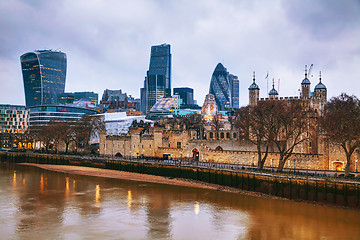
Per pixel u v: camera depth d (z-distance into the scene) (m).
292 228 75.88
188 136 175.00
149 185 126.81
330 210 88.12
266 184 106.31
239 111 162.50
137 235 73.25
